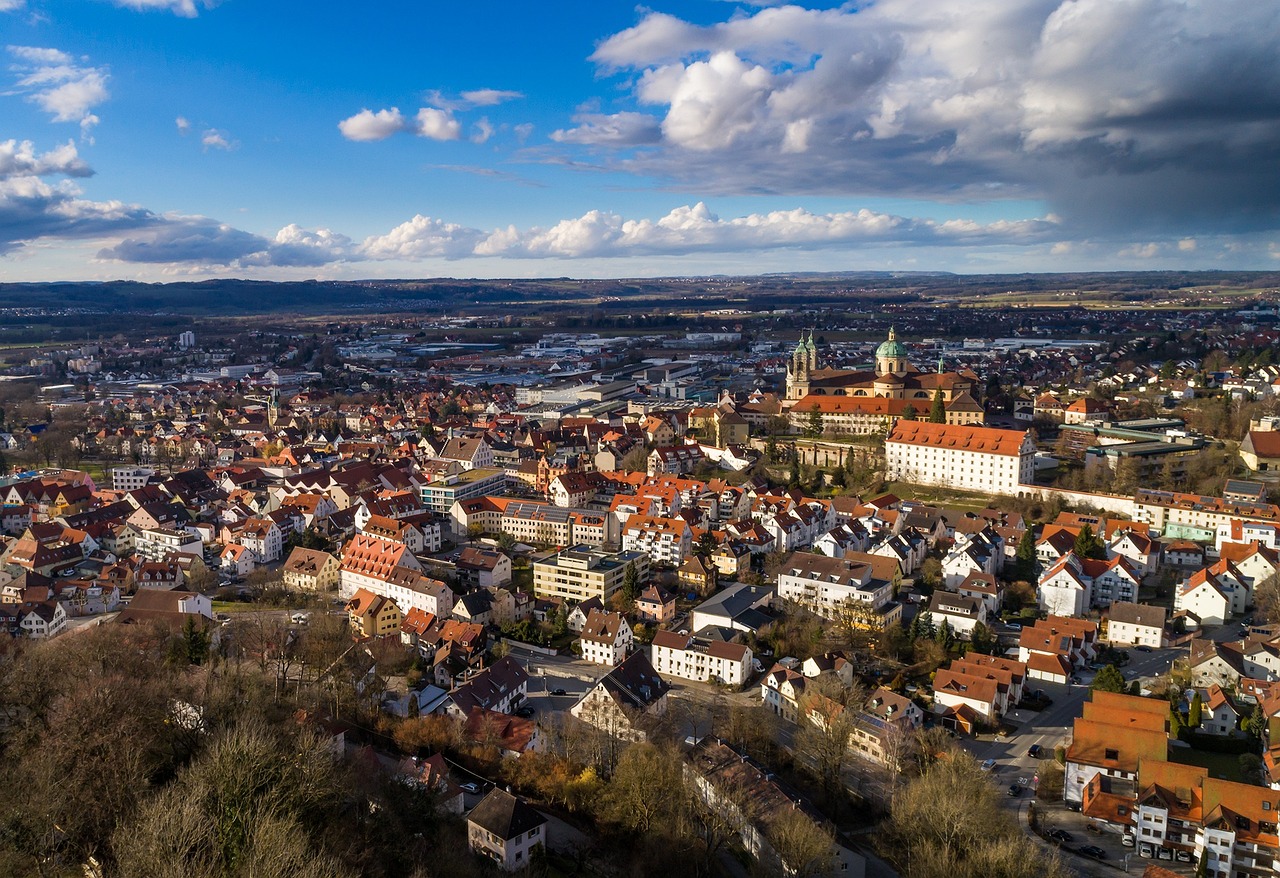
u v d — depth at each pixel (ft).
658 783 537.24
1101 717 627.46
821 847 484.33
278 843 361.10
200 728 550.36
